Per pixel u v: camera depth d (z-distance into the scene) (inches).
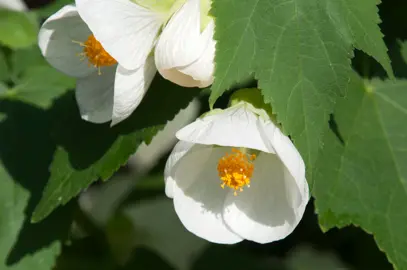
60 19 19.0
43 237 20.7
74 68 19.5
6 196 21.0
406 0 20.5
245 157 18.5
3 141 21.3
